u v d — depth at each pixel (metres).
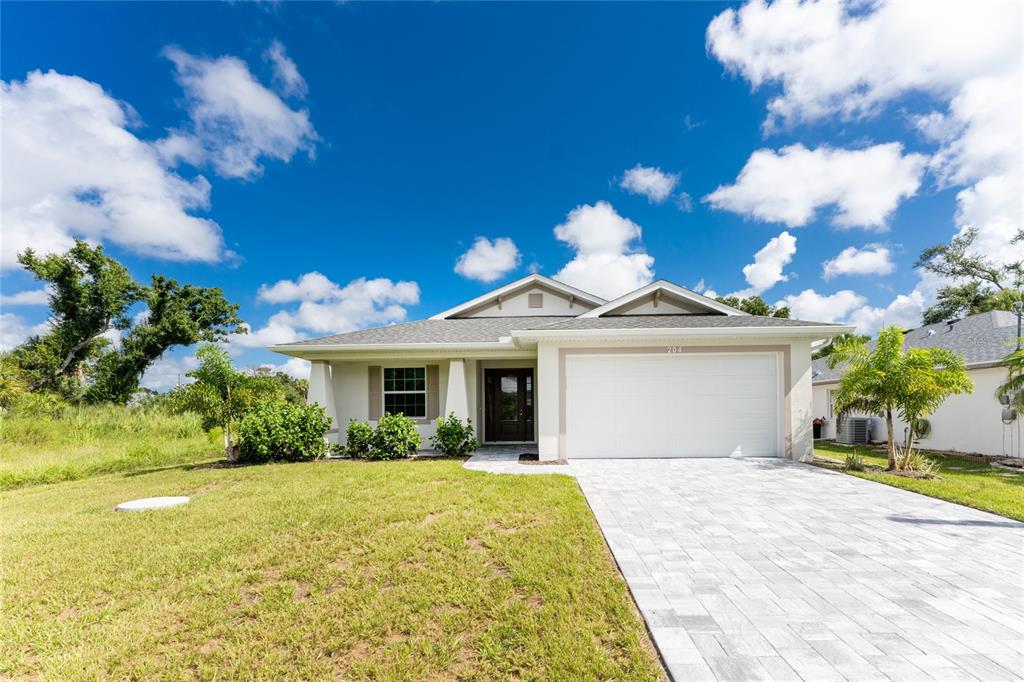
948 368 8.62
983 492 6.93
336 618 3.45
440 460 10.39
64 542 5.18
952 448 12.46
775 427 10.52
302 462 10.57
